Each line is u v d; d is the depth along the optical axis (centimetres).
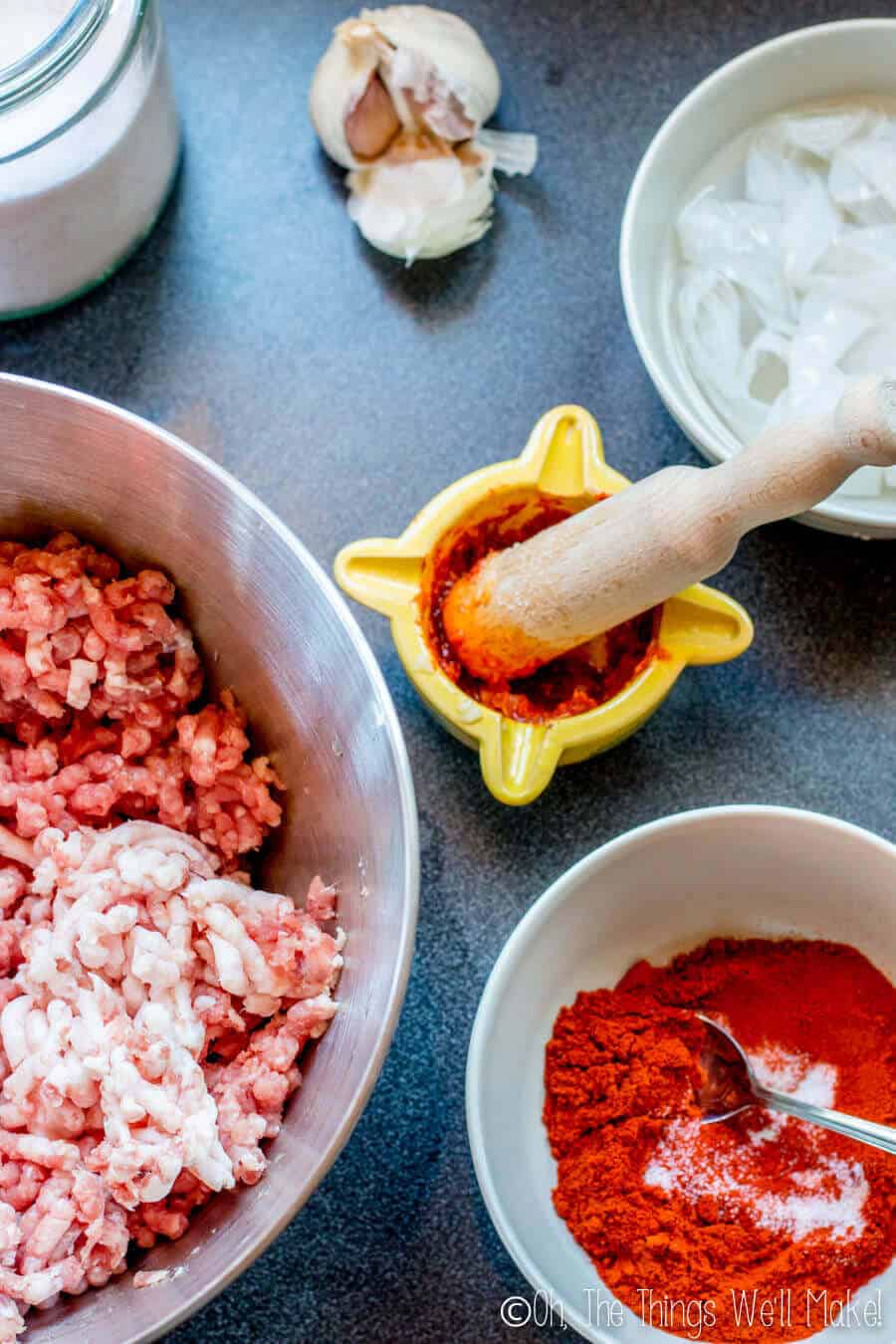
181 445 86
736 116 107
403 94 107
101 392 111
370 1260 100
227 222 113
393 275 113
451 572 103
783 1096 94
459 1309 99
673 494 84
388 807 84
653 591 88
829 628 108
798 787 106
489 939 104
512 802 95
